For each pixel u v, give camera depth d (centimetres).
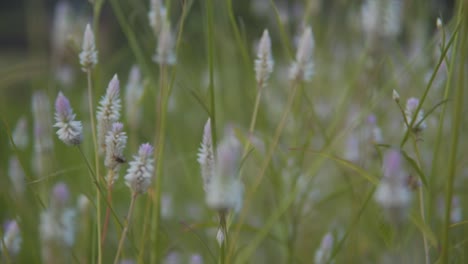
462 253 129
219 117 162
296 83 117
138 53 140
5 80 140
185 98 208
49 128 134
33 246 130
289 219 144
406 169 137
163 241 141
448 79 116
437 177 145
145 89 139
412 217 112
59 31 160
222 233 112
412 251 130
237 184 102
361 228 143
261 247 154
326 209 165
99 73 138
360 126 139
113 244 142
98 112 115
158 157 124
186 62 151
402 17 162
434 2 196
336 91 181
